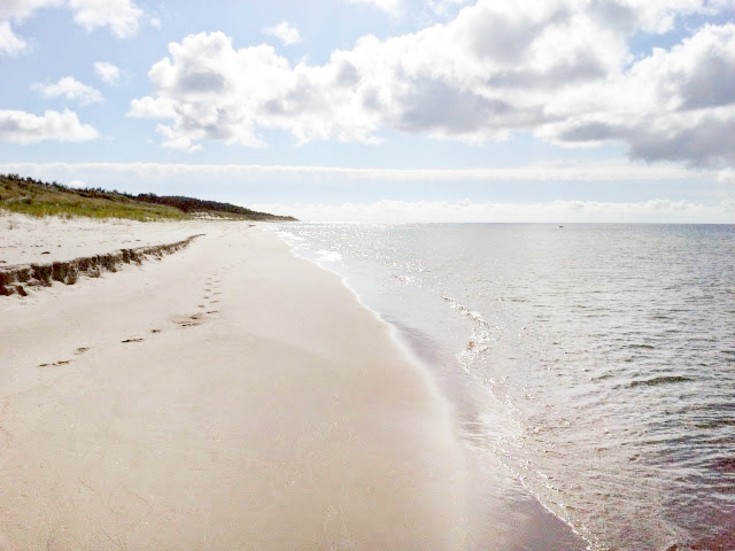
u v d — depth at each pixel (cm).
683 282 1819
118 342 560
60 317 626
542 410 502
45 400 382
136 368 480
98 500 265
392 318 938
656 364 693
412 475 338
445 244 4800
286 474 315
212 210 11694
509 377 607
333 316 857
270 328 710
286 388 473
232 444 347
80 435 334
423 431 414
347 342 686
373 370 570
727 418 493
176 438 346
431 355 677
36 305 661
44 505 255
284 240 4031
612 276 1997
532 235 8575
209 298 911
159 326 657
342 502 293
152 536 242
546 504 325
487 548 270
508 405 508
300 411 421
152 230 2728
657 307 1227
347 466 337
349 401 461
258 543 247
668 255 3525
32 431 331
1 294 659
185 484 290
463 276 1850
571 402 529
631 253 3741
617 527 304
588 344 805
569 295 1409
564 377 618
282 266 1669
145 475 294
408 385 530
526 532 290
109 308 716
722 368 679
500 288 1523
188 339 607
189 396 426
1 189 3503
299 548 247
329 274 1548
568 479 361
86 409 375
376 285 1458
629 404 529
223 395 436
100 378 443
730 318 1080
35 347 502
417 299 1211
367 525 274
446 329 867
